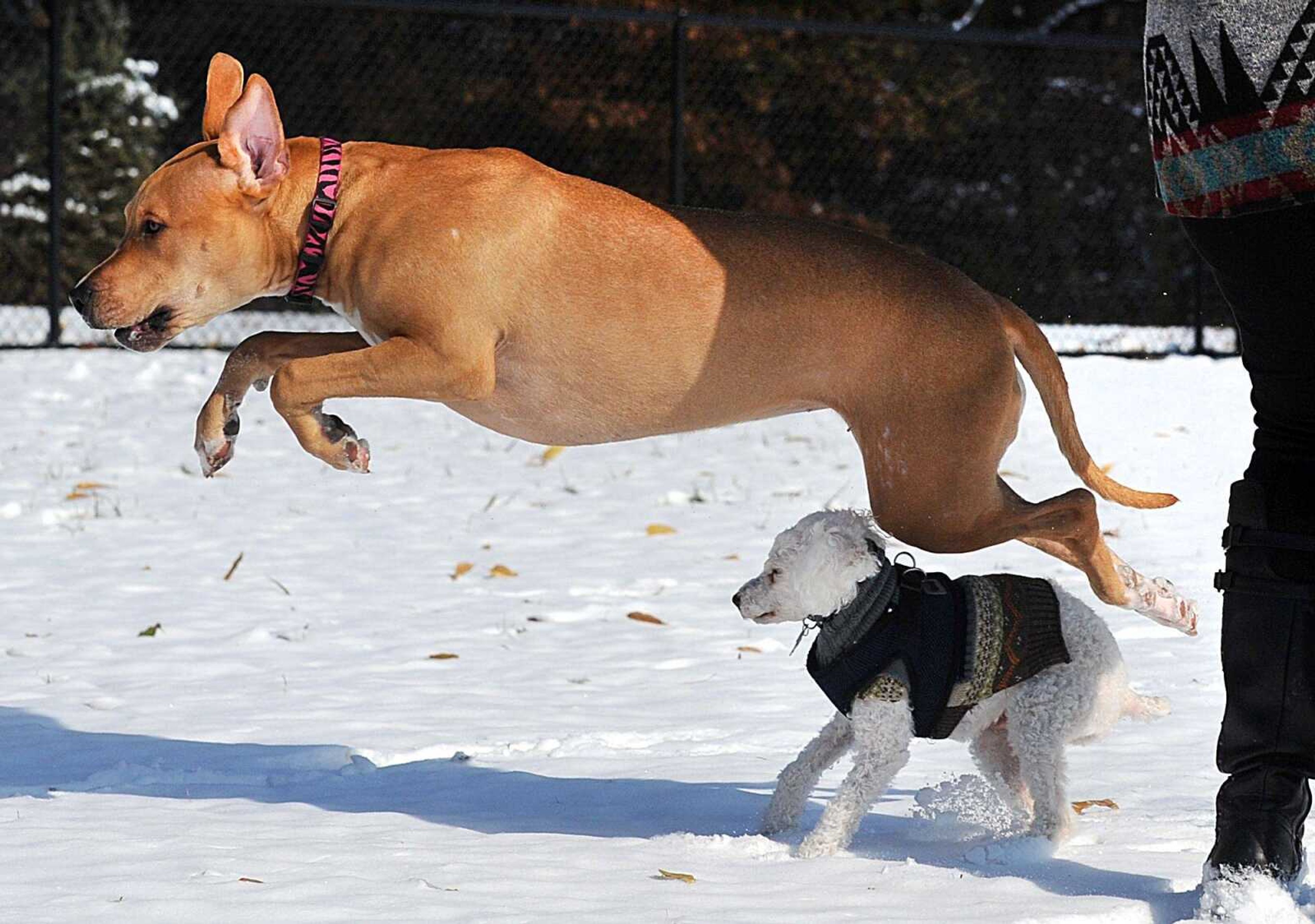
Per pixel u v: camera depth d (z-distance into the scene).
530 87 34.53
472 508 17.78
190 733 9.88
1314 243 6.38
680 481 19.45
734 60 35.06
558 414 8.23
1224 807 6.61
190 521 16.84
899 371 7.86
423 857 7.25
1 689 10.93
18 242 32.62
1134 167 34.62
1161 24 6.71
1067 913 6.48
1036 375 8.26
